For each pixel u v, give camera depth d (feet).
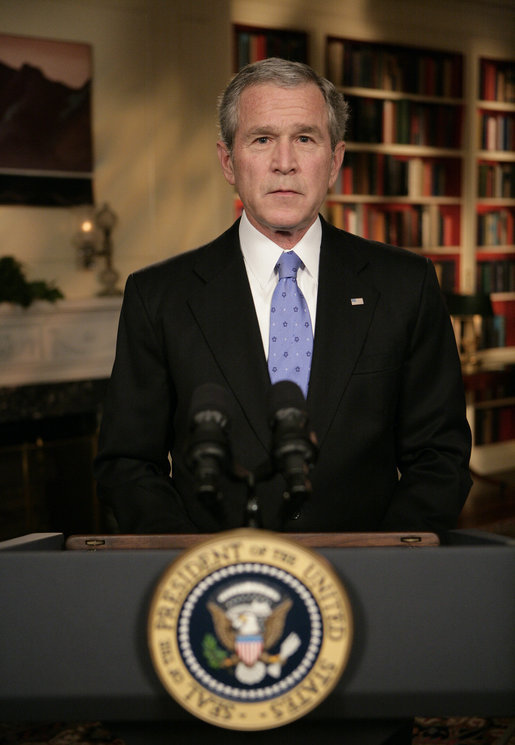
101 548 3.82
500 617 3.29
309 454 3.31
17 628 3.29
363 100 21.34
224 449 3.25
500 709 3.30
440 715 3.30
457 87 22.94
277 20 19.93
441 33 22.21
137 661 3.26
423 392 5.40
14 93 17.61
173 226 19.85
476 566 3.29
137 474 5.16
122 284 19.29
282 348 5.19
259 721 3.04
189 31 19.38
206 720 3.05
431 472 5.09
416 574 3.29
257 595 3.08
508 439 23.82
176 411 5.38
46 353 17.72
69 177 18.43
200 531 5.06
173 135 19.63
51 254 18.44
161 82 19.34
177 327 5.30
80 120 18.45
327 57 20.62
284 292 5.26
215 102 19.79
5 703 3.29
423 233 22.84
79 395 18.40
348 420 5.08
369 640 3.28
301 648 3.06
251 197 5.06
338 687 3.27
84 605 3.28
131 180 19.25
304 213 5.03
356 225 21.62
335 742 3.37
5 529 17.34
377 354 5.19
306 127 4.91
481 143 23.56
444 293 21.68
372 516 5.17
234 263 5.41
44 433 18.03
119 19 18.72
